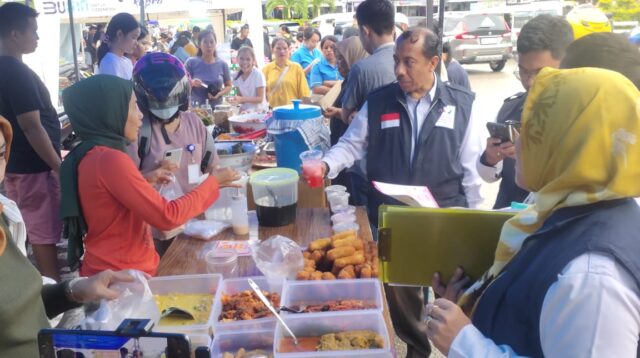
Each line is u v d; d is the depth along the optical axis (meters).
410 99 2.81
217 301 1.84
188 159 2.73
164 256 2.32
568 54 1.40
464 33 16.38
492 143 2.18
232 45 13.70
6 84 3.35
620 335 0.91
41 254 3.73
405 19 5.37
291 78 6.47
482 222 1.46
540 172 1.09
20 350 1.39
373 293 1.91
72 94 2.01
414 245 1.51
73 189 2.03
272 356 1.60
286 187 2.56
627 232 0.97
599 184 0.99
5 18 3.37
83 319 1.66
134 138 2.14
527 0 18.56
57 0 5.77
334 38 7.21
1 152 1.38
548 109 1.05
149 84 2.49
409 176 2.84
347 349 1.59
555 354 0.96
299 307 1.82
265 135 4.37
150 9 9.41
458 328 1.14
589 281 0.93
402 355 3.20
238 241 2.40
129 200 1.98
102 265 2.06
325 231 2.54
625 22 12.97
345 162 2.92
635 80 1.30
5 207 1.64
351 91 3.71
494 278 1.21
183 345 1.06
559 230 1.04
